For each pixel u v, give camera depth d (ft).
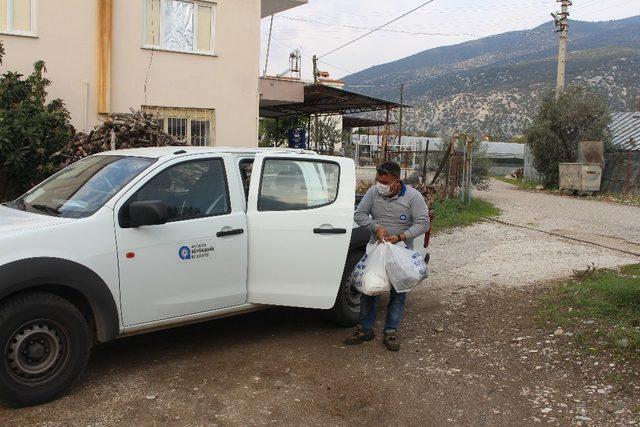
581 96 83.92
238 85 48.29
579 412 13.73
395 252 17.24
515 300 22.54
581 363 16.25
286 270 17.53
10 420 12.75
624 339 16.93
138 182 15.30
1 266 12.80
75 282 13.73
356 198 22.45
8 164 31.86
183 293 15.76
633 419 13.26
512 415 13.67
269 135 84.79
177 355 16.96
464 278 26.68
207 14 46.75
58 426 12.58
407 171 65.36
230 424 12.96
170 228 15.47
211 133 47.62
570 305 20.68
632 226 44.27
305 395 14.49
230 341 18.26
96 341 14.97
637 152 76.02
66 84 41.19
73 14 40.93
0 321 12.81
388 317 17.84
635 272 25.76
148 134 30.63
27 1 39.68
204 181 16.61
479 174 67.46
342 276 19.03
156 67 44.65
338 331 19.47
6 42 39.11
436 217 45.65
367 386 15.10
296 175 18.19
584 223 45.93
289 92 56.18
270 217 17.29
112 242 14.43
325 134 93.76
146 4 44.06
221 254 16.40
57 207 15.47
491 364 16.62
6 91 32.81
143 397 14.11
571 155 83.87
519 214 52.03
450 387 15.14
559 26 87.51
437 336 18.98
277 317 20.85
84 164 17.81
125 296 14.69
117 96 43.29
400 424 13.21
